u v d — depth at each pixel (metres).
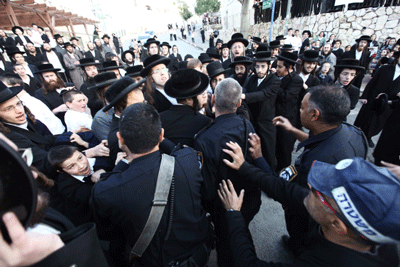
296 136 1.65
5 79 2.36
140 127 0.90
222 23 26.42
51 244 0.44
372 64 7.63
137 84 1.47
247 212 1.46
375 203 0.48
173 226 0.98
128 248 1.13
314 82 3.18
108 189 0.88
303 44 8.22
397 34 7.69
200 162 1.24
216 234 1.44
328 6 9.18
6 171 0.30
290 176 1.32
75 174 1.33
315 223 0.82
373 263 0.57
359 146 1.15
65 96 2.11
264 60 2.60
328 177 0.60
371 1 7.88
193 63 2.94
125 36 35.22
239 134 1.34
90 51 8.30
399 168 0.84
